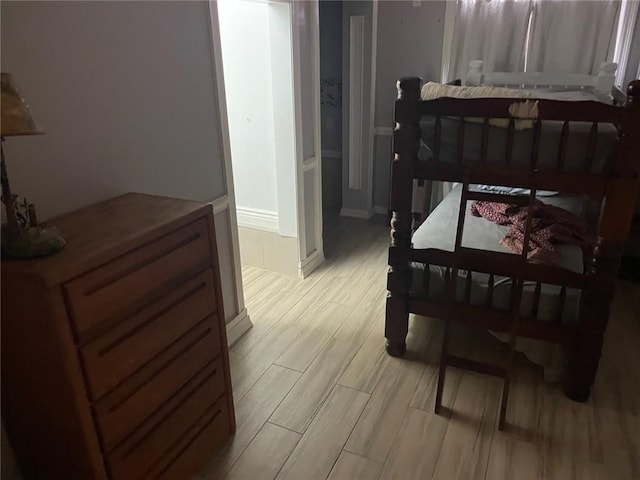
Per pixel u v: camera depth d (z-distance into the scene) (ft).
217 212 8.36
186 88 7.24
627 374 8.12
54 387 4.49
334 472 6.32
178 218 5.32
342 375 8.19
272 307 10.31
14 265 4.13
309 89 10.64
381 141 14.88
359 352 8.79
